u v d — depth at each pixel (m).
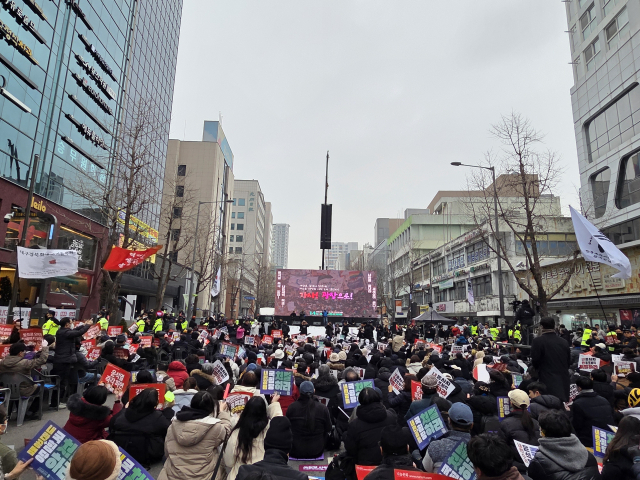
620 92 31.72
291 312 39.47
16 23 25.25
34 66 26.92
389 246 96.81
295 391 7.93
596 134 34.81
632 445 3.79
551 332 7.45
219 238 70.12
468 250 53.41
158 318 24.16
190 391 7.34
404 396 7.41
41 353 8.52
